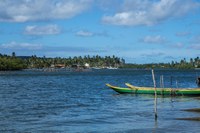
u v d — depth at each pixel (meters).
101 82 126.81
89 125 33.94
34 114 42.25
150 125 32.94
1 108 48.50
